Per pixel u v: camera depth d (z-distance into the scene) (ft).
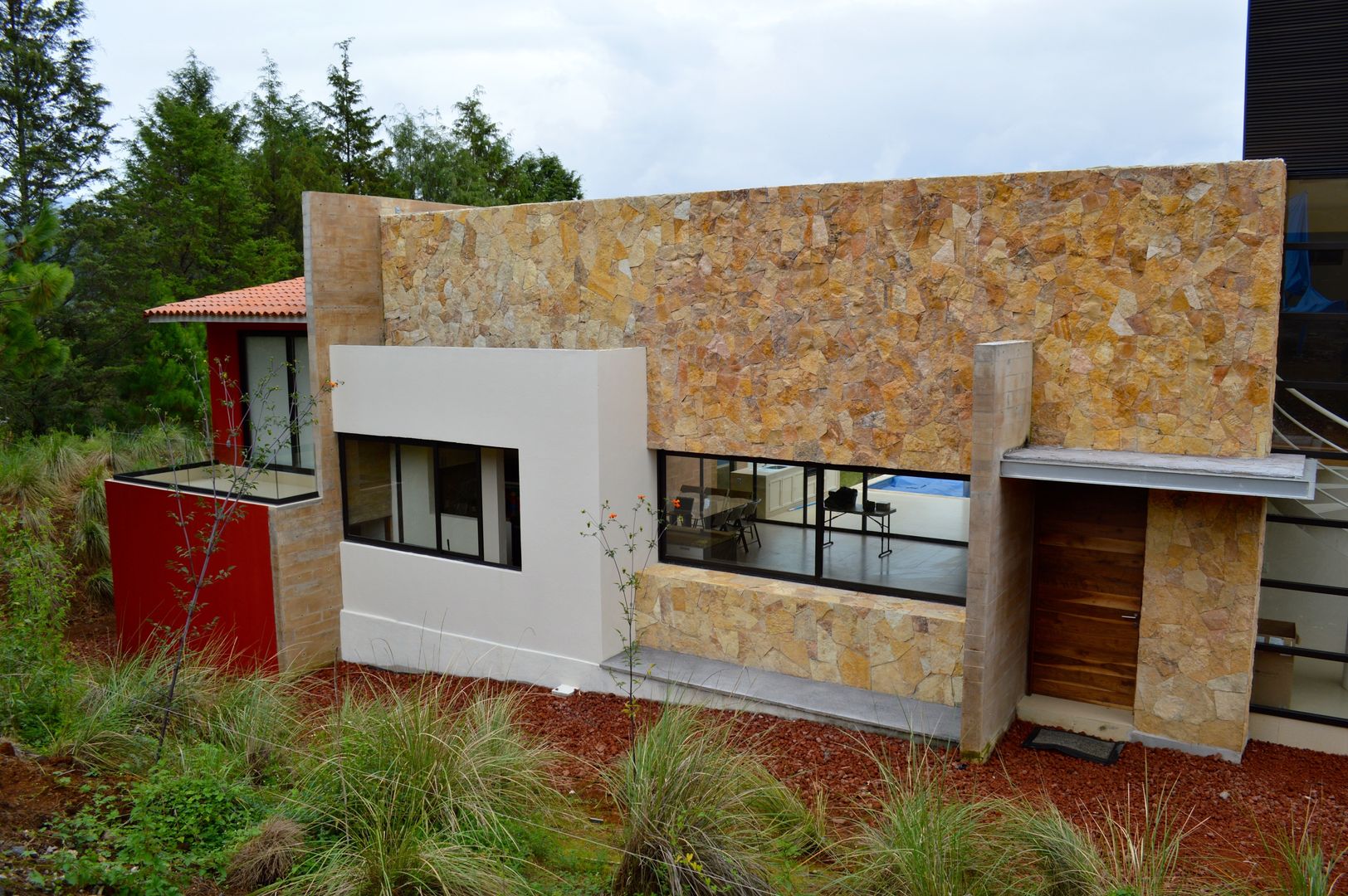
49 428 87.04
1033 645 31.96
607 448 35.35
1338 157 28.22
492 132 153.69
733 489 36.68
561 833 21.95
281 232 128.47
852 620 32.73
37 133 99.71
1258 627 29.68
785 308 33.55
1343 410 28.37
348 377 42.68
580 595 36.19
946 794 22.66
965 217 30.17
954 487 32.63
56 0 100.48
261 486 45.98
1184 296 27.53
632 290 36.91
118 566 49.01
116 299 93.91
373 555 43.01
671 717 23.52
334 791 20.51
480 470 39.63
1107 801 25.35
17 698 24.32
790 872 19.89
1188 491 26.94
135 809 18.93
